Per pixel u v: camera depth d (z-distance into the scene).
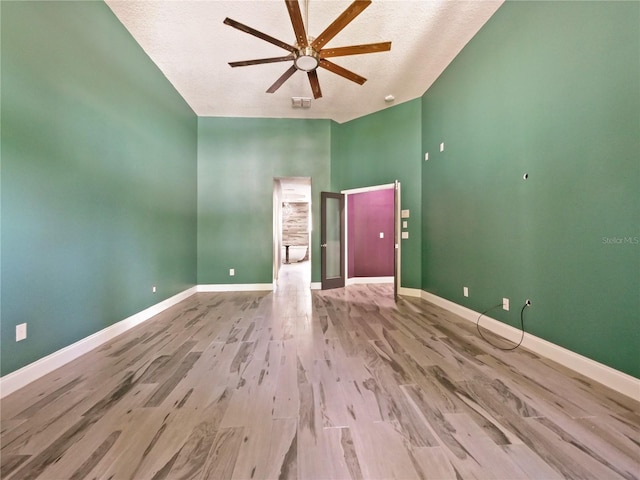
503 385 1.72
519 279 2.38
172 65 3.40
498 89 2.60
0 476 1.07
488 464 1.12
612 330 1.66
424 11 2.58
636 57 1.53
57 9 2.00
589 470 1.09
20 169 1.74
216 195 4.93
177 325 2.96
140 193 3.07
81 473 1.08
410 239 4.42
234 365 2.01
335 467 1.11
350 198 5.78
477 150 2.92
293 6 1.88
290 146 5.03
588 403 1.53
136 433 1.31
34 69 1.83
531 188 2.24
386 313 3.42
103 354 2.22
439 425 1.35
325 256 5.07
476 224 2.96
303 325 2.95
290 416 1.43
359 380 1.79
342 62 3.37
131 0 2.45
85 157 2.27
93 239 2.36
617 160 1.63
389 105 4.56
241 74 3.59
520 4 2.31
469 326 2.89
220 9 2.53
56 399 1.59
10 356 1.67
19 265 1.73
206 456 1.17
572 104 1.89
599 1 1.70
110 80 2.57
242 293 4.72
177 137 4.02
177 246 4.04
